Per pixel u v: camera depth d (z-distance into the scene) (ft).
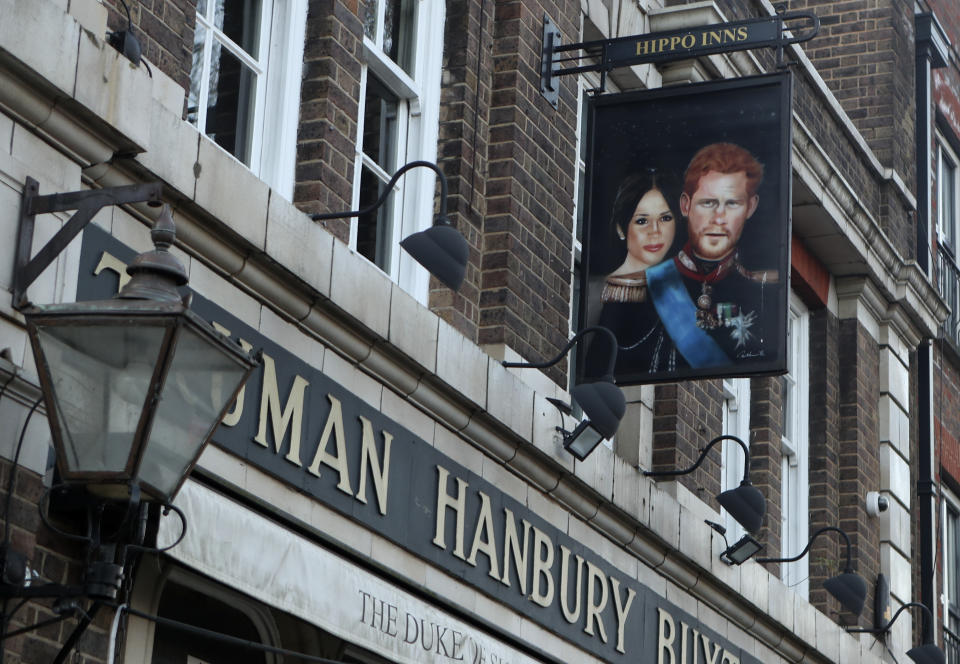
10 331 30.96
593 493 52.54
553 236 54.39
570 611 51.72
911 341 85.87
